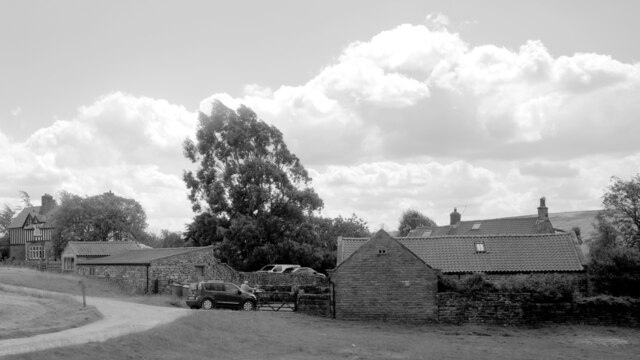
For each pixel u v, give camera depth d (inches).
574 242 2038.6
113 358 958.4
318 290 2042.3
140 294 2212.1
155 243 4160.9
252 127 3181.6
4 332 1084.5
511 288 1764.3
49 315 1317.7
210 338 1238.9
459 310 1750.7
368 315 1758.1
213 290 1775.3
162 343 1109.7
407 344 1416.1
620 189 2514.8
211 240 3090.6
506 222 3526.1
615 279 1863.9
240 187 3068.4
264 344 1282.0
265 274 2566.4
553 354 1373.0
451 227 3720.5
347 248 2127.2
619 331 1665.8
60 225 3528.5
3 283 2130.9
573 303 1747.0
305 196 3083.2
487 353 1350.9
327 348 1307.8
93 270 2508.6
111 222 3538.4
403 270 1768.0
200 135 3181.6
